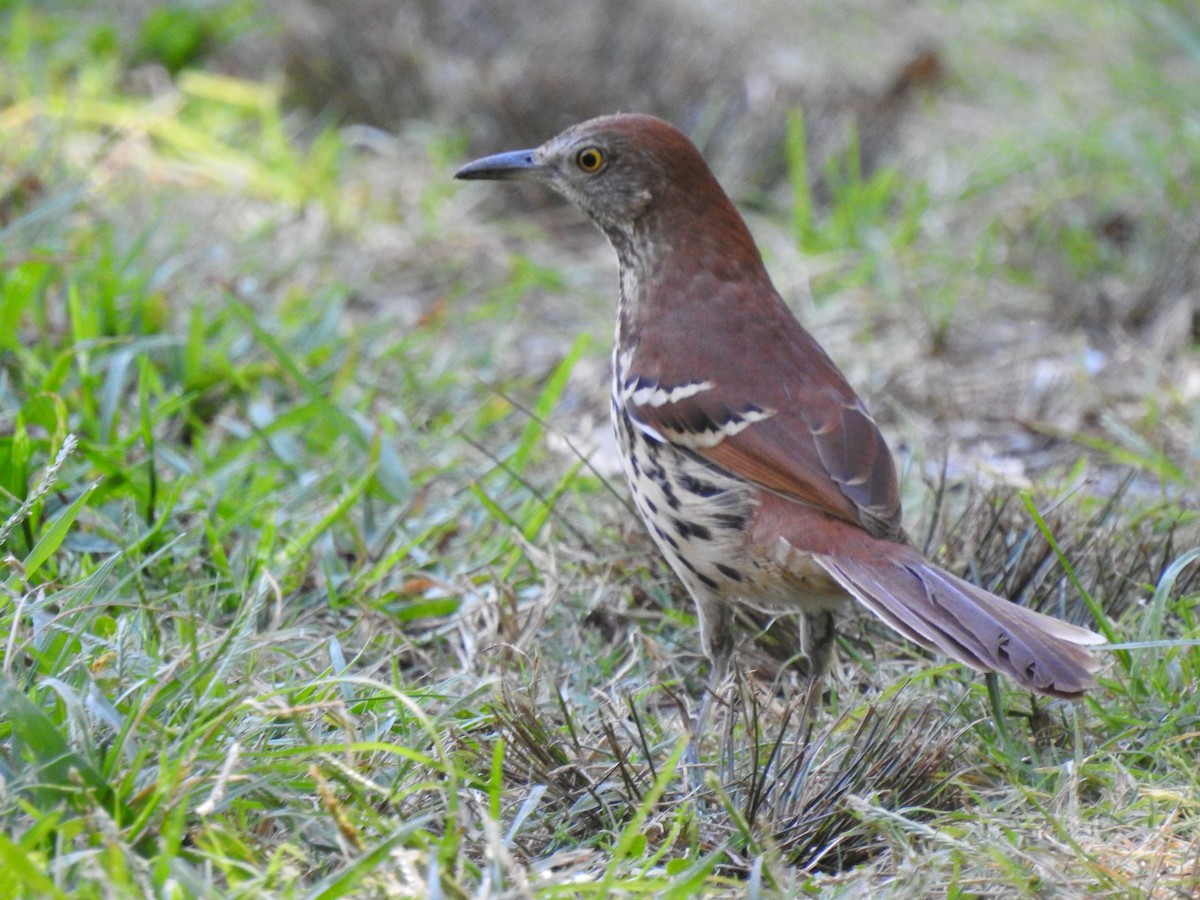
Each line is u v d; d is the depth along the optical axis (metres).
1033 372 13.10
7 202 12.86
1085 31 21.03
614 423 8.85
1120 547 9.55
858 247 15.19
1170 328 13.47
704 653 8.70
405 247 14.89
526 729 7.35
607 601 9.38
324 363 11.95
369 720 7.36
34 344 11.34
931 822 7.18
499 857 5.85
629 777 7.08
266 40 17.98
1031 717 7.85
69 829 5.89
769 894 6.29
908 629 7.30
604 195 9.05
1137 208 15.68
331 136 16.55
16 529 8.80
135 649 7.41
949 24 21.53
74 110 15.58
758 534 7.98
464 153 16.94
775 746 7.28
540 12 18.08
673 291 8.80
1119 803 7.11
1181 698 7.94
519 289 14.04
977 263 14.56
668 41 17.92
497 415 11.70
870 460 7.99
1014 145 17.00
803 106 17.25
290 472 10.37
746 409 8.19
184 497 9.66
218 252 13.30
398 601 9.33
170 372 11.27
